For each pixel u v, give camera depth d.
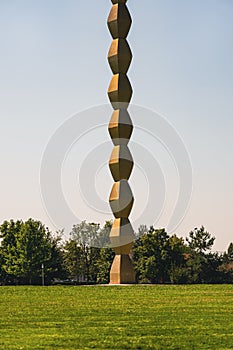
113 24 42.72
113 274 41.91
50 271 77.12
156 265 74.88
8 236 83.56
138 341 20.02
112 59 42.62
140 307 27.50
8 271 76.81
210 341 20.00
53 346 19.33
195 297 31.31
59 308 27.45
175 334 21.08
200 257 75.50
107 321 23.69
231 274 75.19
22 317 24.91
